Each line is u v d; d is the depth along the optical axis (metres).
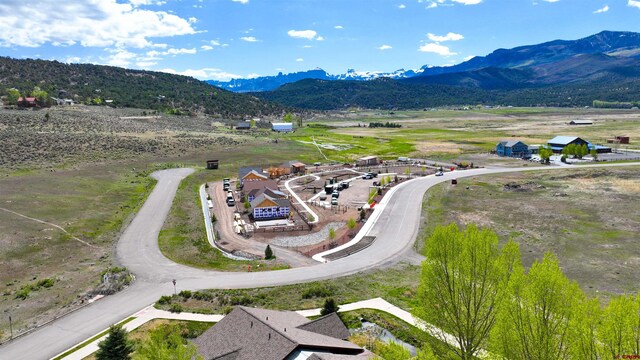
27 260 64.88
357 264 65.38
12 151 134.25
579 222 83.25
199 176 130.38
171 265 64.38
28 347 42.94
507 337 27.16
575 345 23.59
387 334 45.59
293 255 70.81
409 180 128.38
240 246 76.25
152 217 88.94
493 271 33.12
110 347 37.16
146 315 48.88
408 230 82.12
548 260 28.09
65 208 90.19
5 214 82.12
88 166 130.00
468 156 173.00
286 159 166.00
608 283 56.97
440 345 36.03
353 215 94.56
